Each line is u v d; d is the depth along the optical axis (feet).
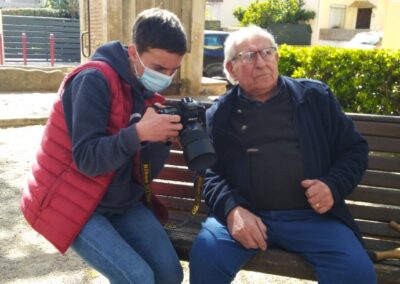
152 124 6.46
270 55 8.04
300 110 8.04
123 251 6.88
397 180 8.90
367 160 8.18
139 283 6.82
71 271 10.55
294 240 7.59
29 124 23.72
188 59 33.12
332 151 8.34
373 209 9.02
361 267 7.02
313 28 84.28
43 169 6.97
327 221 7.81
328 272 7.14
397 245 8.68
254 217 7.63
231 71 8.52
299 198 8.02
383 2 82.53
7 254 11.23
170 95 32.91
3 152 19.03
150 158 7.70
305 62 20.49
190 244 8.27
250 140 8.11
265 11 82.38
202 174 7.97
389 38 27.73
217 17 99.14
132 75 7.29
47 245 11.73
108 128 6.97
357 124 9.12
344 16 90.38
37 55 68.13
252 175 8.07
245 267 7.72
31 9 85.46
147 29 6.80
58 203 6.82
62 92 6.97
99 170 6.56
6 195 14.70
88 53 34.19
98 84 6.73
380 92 19.02
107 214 7.43
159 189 9.70
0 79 32.89
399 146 8.95
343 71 19.47
